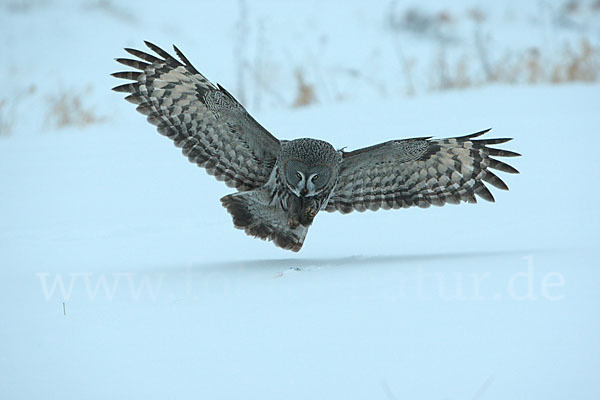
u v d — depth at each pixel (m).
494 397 5.69
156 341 7.31
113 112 29.05
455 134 20.16
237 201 11.30
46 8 44.88
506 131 19.91
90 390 6.27
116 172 18.62
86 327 7.85
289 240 11.28
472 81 29.36
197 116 11.62
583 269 8.87
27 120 27.78
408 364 6.40
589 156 16.61
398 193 12.12
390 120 22.92
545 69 29.02
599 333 6.79
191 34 43.50
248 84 32.34
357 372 6.31
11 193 16.84
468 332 7.00
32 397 6.19
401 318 7.50
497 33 40.31
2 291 9.59
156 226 13.70
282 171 11.23
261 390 6.10
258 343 7.09
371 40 41.56
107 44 41.72
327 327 7.38
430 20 43.22
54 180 18.03
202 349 7.03
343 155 11.60
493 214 12.91
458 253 10.43
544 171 15.58
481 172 11.88
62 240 12.76
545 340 6.70
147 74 11.50
